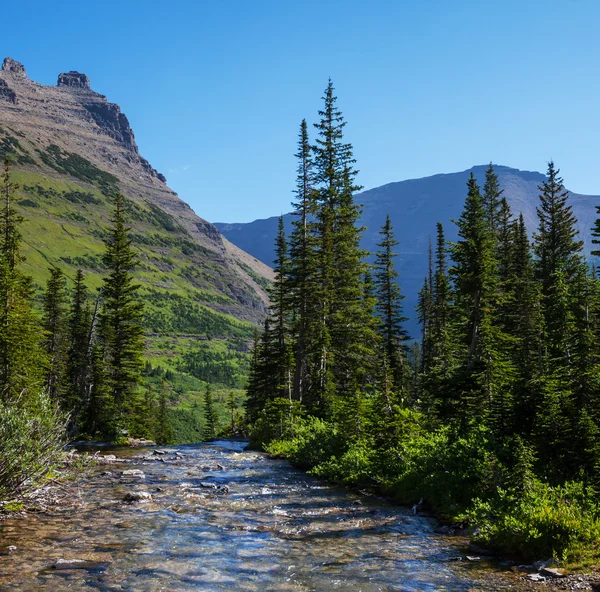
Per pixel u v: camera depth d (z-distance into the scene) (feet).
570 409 53.06
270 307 192.75
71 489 55.98
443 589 28.30
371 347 155.63
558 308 74.43
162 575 29.86
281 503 52.95
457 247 86.43
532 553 33.73
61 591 26.73
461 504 47.11
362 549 36.32
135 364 175.63
